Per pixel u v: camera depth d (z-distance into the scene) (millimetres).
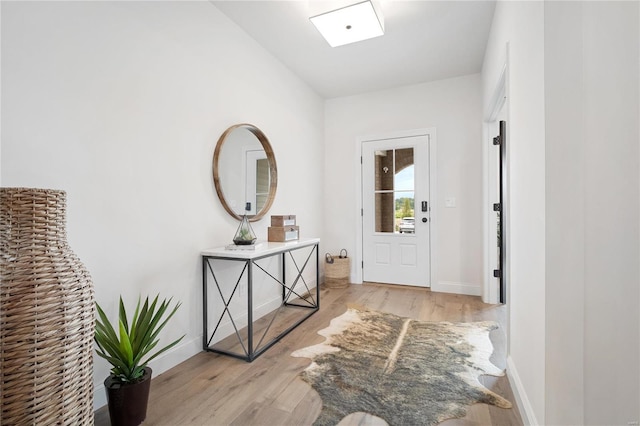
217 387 1710
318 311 2998
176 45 2061
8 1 1289
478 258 3535
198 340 2168
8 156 1286
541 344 1215
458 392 1634
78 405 1027
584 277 915
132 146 1772
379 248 4047
